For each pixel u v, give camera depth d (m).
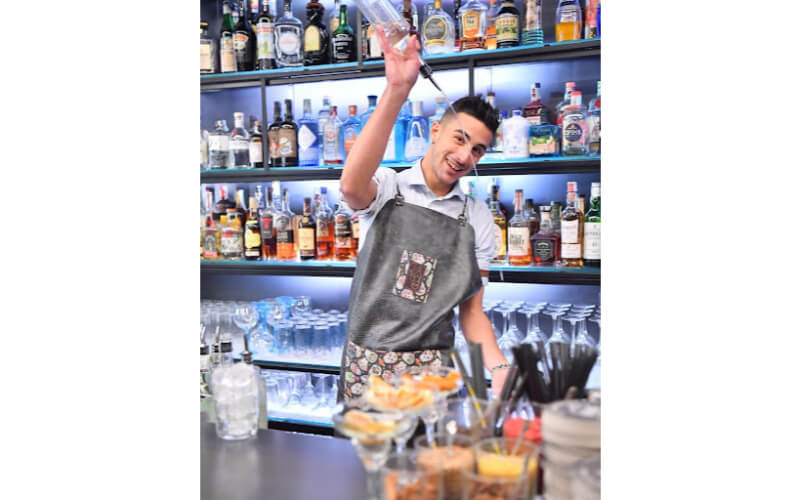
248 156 3.26
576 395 1.18
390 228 2.07
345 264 3.03
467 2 2.83
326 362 3.09
